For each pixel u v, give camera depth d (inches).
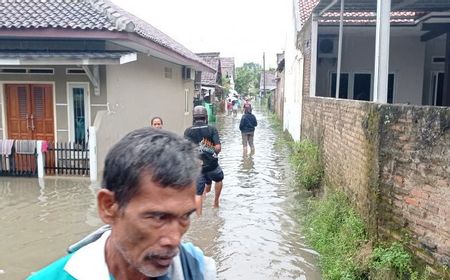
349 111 257.8
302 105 557.3
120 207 42.4
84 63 362.3
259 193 351.3
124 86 447.2
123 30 371.6
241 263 215.5
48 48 400.5
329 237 229.5
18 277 198.5
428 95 602.5
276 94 1352.1
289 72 800.9
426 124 158.7
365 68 594.9
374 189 194.9
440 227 149.8
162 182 41.1
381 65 276.5
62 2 431.8
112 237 44.6
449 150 146.8
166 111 626.2
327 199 277.4
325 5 422.9
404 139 172.6
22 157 391.9
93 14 404.2
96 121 388.5
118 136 433.1
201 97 1071.0
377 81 277.9
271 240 245.6
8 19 394.0
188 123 795.4
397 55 594.6
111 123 412.8
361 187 219.3
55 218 281.4
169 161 41.8
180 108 721.6
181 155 43.1
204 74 1333.7
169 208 41.6
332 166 308.8
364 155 215.2
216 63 1423.5
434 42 592.4
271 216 289.3
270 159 525.7
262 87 2486.5
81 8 418.3
